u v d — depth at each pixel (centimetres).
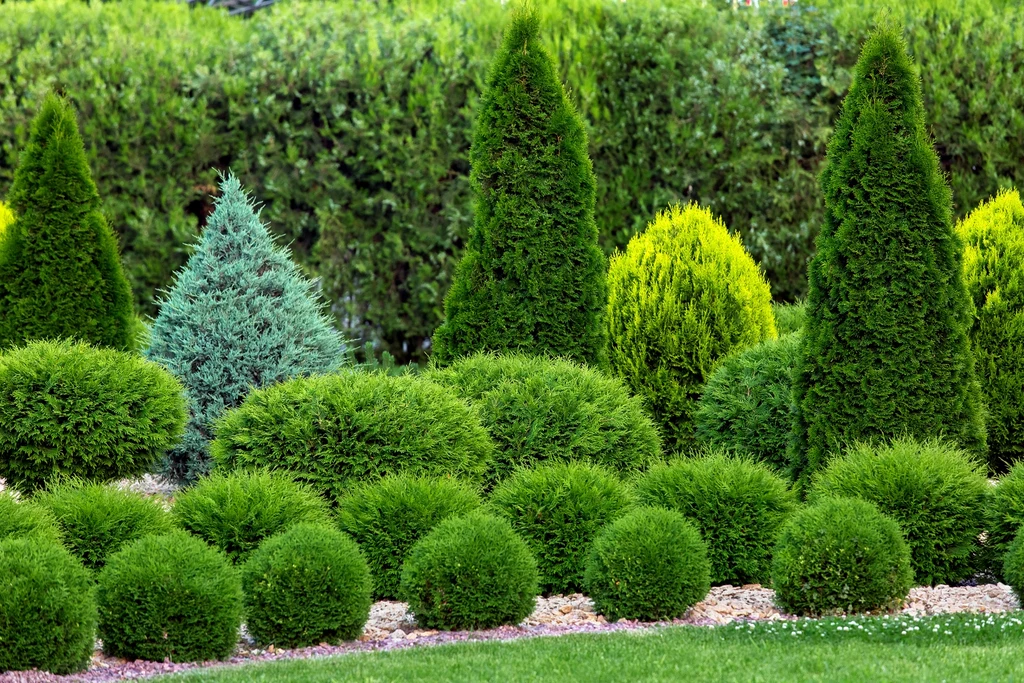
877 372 1235
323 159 1923
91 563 987
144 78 1917
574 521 1092
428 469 1167
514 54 1442
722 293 1577
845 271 1248
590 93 1916
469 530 979
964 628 903
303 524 987
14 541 843
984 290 1481
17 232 1452
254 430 1173
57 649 805
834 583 977
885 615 972
